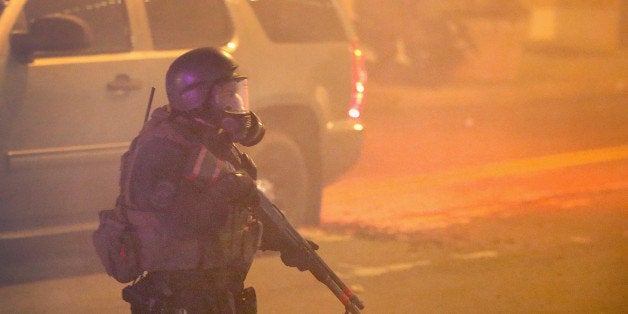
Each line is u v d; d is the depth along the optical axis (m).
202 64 12.35
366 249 26.95
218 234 12.22
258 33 26.73
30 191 23.23
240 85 12.63
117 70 24.03
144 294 12.48
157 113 12.61
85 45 23.05
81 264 24.94
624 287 23.50
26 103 22.92
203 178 11.98
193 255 12.21
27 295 22.64
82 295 22.80
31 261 24.50
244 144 12.78
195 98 12.33
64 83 23.36
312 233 28.58
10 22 23.12
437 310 21.66
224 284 12.48
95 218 24.45
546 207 33.28
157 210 12.05
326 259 25.80
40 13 23.84
